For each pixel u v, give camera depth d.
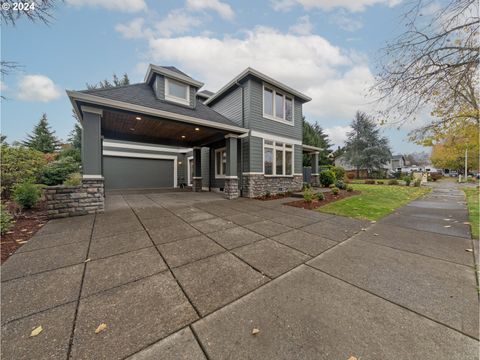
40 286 2.16
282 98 10.70
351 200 8.09
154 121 7.35
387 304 1.89
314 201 7.70
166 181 15.72
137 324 1.64
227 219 5.05
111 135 9.45
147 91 8.39
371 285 2.22
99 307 1.84
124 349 1.41
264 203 7.44
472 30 3.79
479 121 5.22
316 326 1.62
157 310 1.81
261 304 1.90
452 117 5.24
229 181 8.76
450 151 7.21
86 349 1.41
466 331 1.55
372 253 3.07
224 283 2.25
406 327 1.61
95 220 4.85
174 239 3.61
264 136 9.71
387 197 9.10
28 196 5.49
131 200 8.19
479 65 3.95
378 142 25.42
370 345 1.45
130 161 14.30
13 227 4.23
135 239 3.59
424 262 2.76
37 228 4.19
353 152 26.44
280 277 2.39
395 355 1.37
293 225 4.57
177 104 8.67
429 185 17.70
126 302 1.91
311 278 2.37
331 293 2.07
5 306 1.84
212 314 1.76
